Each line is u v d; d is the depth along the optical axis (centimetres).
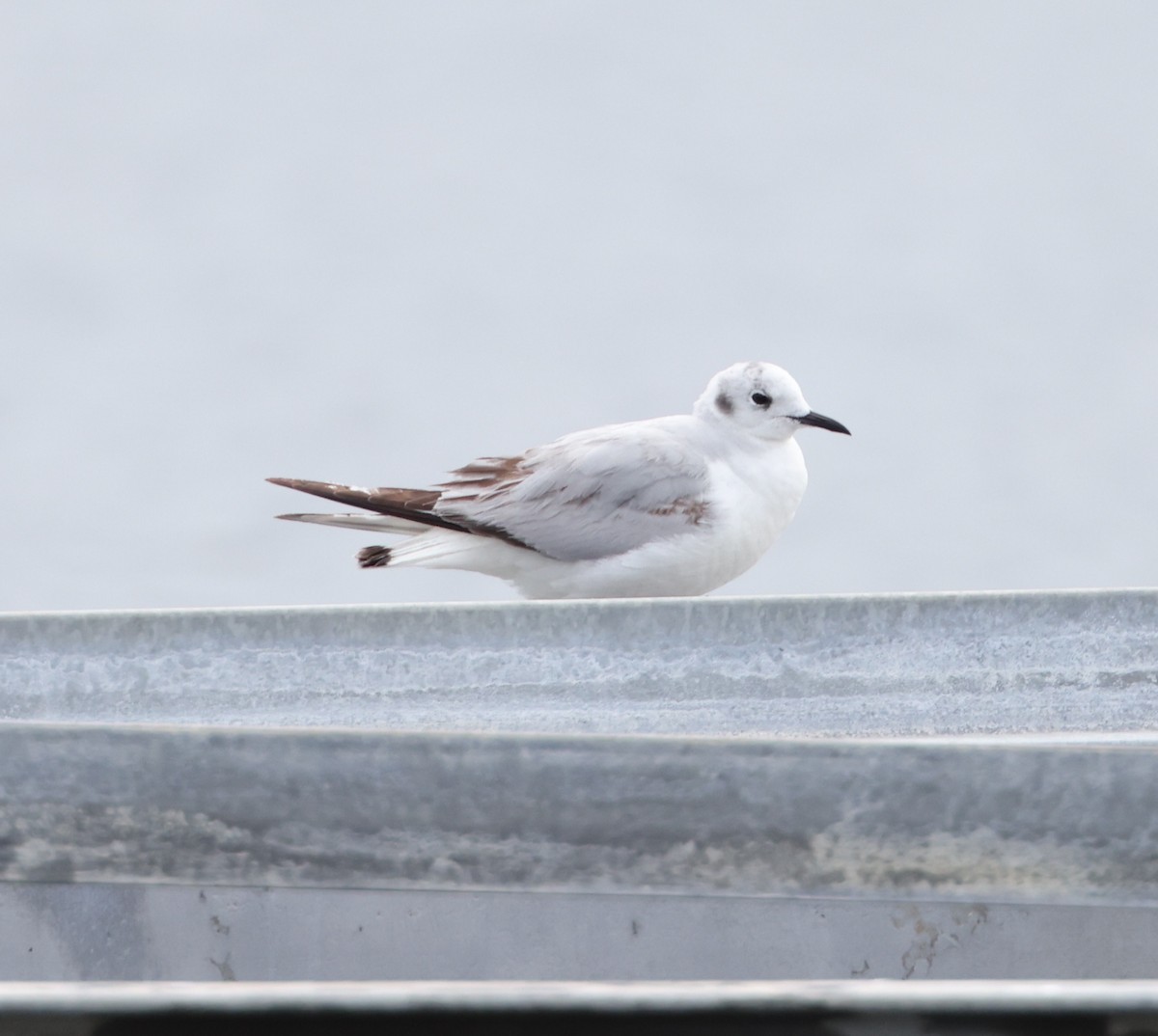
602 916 692
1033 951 696
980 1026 417
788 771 581
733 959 694
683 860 586
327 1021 420
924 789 580
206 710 787
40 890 692
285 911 693
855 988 418
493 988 419
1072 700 818
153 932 696
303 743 580
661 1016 416
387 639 792
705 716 801
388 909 693
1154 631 821
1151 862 581
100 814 585
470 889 588
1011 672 816
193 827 584
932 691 811
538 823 584
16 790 583
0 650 788
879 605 812
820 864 586
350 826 584
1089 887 584
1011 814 580
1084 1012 414
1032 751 579
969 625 815
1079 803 579
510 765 581
